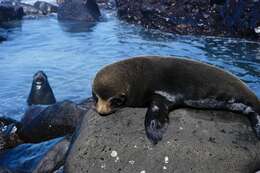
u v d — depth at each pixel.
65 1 22.14
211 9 17.50
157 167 5.63
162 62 5.80
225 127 5.88
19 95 11.95
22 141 9.52
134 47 15.60
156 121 5.38
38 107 10.28
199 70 5.79
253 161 5.70
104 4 25.88
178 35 17.31
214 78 5.74
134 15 20.02
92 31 18.86
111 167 5.73
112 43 16.41
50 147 8.55
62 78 12.89
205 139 5.71
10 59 15.03
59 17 22.11
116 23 20.39
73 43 16.81
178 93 5.65
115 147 5.79
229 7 16.88
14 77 13.22
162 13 18.27
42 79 11.55
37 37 18.19
